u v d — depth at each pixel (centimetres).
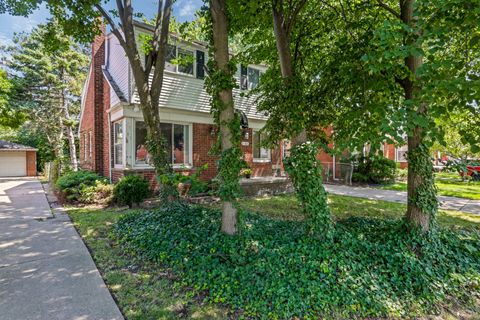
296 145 426
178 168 926
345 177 1294
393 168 1306
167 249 383
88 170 1158
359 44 440
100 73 1085
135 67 576
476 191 1023
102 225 548
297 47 557
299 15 555
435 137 278
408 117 277
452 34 291
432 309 292
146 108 591
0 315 247
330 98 517
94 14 573
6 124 1291
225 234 405
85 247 425
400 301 297
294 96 435
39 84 1638
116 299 279
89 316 248
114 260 376
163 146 611
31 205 767
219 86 390
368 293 296
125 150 836
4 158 1945
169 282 315
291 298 276
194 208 585
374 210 694
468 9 254
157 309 263
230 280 303
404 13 416
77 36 611
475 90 253
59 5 527
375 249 374
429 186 414
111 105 952
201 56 986
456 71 285
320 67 566
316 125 564
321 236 390
